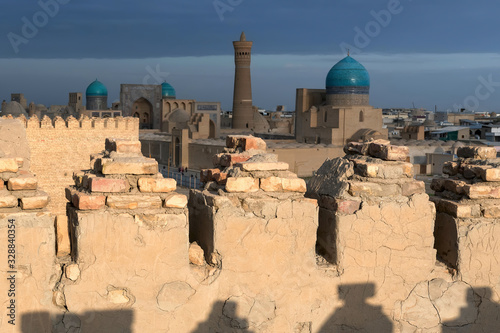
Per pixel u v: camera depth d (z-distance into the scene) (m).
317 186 4.88
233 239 4.22
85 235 3.89
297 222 4.36
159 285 4.06
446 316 4.75
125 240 3.97
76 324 3.89
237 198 4.26
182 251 4.10
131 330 4.01
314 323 4.44
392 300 4.63
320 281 4.44
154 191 4.07
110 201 3.96
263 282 4.30
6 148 4.59
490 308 4.86
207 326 4.18
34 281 3.79
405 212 4.63
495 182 4.91
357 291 4.54
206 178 4.79
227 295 4.22
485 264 4.84
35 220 3.78
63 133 33.66
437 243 5.05
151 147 65.38
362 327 4.57
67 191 4.27
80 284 3.89
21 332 3.78
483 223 4.82
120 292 3.99
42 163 33.47
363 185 4.57
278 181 4.37
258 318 4.29
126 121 35.19
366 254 4.55
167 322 4.09
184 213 4.10
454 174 5.27
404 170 4.71
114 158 4.20
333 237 4.53
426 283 4.71
